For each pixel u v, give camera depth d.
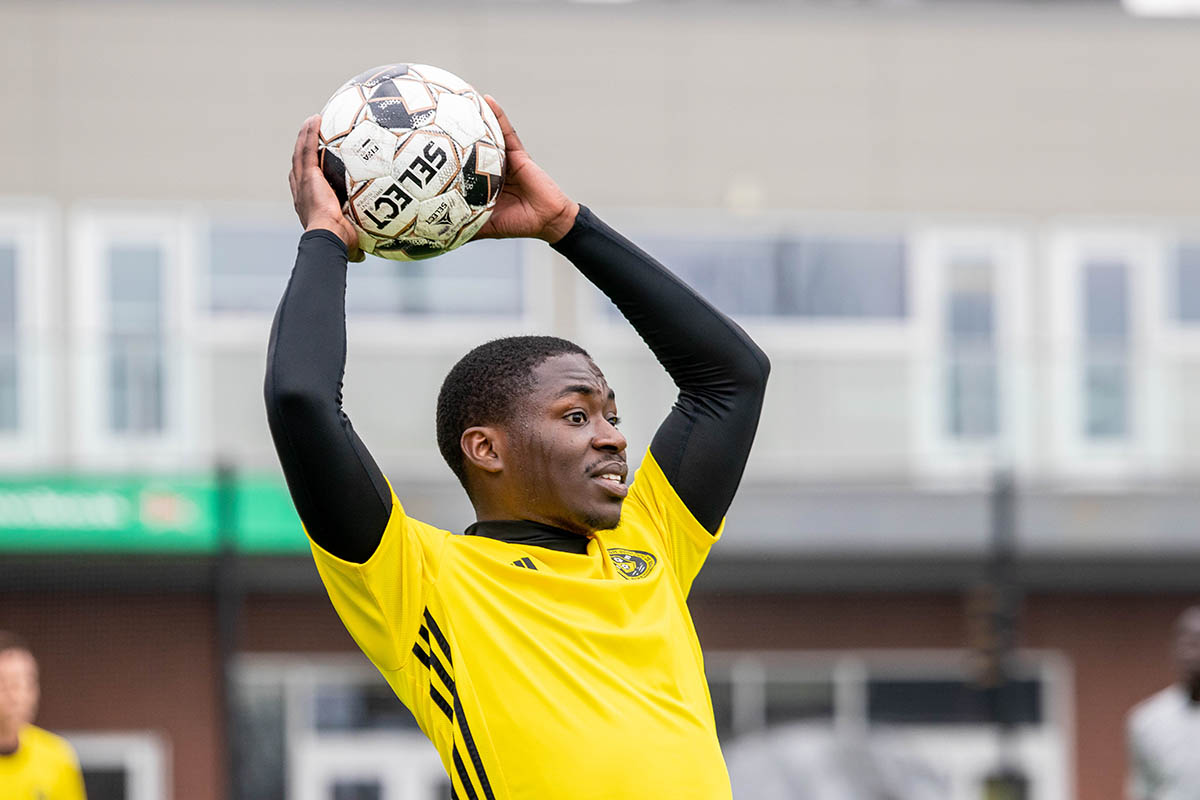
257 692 38.31
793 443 39.50
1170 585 40.44
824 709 40.19
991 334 44.78
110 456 36.25
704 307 8.70
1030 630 40.69
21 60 41.97
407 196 8.35
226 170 42.53
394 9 43.50
